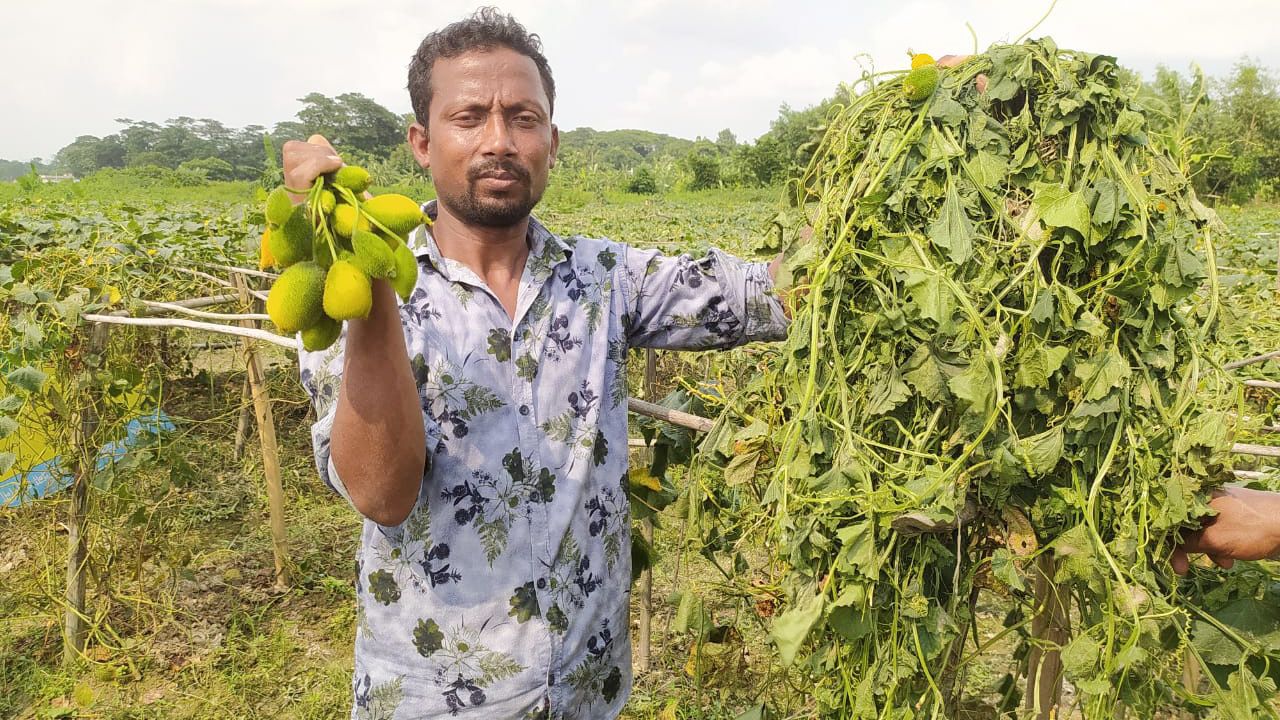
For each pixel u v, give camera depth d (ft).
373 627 5.95
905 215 5.04
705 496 7.43
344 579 15.84
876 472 4.99
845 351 5.32
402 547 5.85
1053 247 4.95
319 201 3.70
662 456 8.35
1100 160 4.86
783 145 168.04
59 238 18.71
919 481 4.87
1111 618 4.72
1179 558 5.42
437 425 5.77
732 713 11.04
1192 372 5.06
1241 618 5.41
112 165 450.30
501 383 5.95
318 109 349.00
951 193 4.87
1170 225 4.89
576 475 6.10
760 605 6.40
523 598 5.89
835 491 5.06
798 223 5.89
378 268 3.64
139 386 14.90
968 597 5.77
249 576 15.76
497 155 5.66
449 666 5.86
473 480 5.83
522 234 6.29
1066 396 5.00
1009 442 4.87
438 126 5.79
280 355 19.56
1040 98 4.99
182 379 23.04
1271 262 29.63
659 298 6.63
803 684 6.05
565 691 6.03
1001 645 12.55
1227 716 4.96
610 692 6.45
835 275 5.16
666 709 10.27
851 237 5.18
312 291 3.66
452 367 5.82
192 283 16.80
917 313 4.91
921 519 4.76
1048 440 4.82
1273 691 5.00
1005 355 4.87
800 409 5.17
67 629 13.21
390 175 157.07
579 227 43.60
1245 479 7.66
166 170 168.14
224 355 26.09
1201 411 5.05
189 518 17.16
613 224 42.52
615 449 6.45
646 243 27.14
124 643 13.39
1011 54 5.07
